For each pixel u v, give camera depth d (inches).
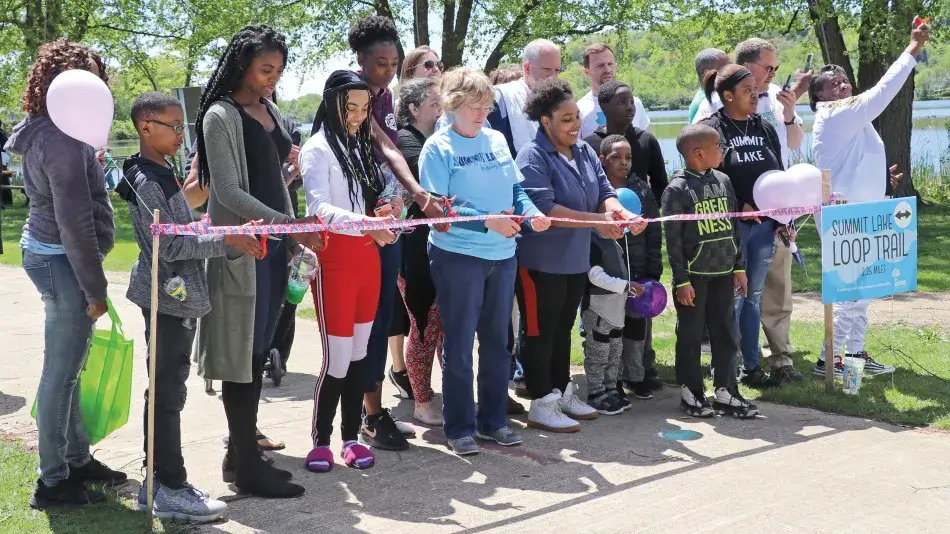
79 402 158.4
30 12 928.3
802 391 215.2
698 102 253.8
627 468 167.6
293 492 155.3
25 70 924.6
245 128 148.1
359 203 166.7
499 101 223.9
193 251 137.0
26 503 150.1
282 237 156.1
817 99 243.4
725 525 139.4
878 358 245.3
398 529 141.0
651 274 215.2
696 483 158.1
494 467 170.4
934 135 958.4
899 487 153.6
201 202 190.4
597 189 196.1
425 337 198.4
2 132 754.2
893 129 629.6
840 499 148.8
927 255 431.8
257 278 150.3
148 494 139.6
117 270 431.5
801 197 205.3
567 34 810.8
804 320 303.9
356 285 163.8
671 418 201.3
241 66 147.4
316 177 159.9
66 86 130.3
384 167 180.4
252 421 154.7
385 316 182.7
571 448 181.2
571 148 194.4
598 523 141.7
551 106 187.0
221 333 146.8
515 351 230.5
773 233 217.6
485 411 185.8
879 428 188.4
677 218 190.2
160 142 140.6
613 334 206.4
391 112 199.8
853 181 230.4
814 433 186.1
